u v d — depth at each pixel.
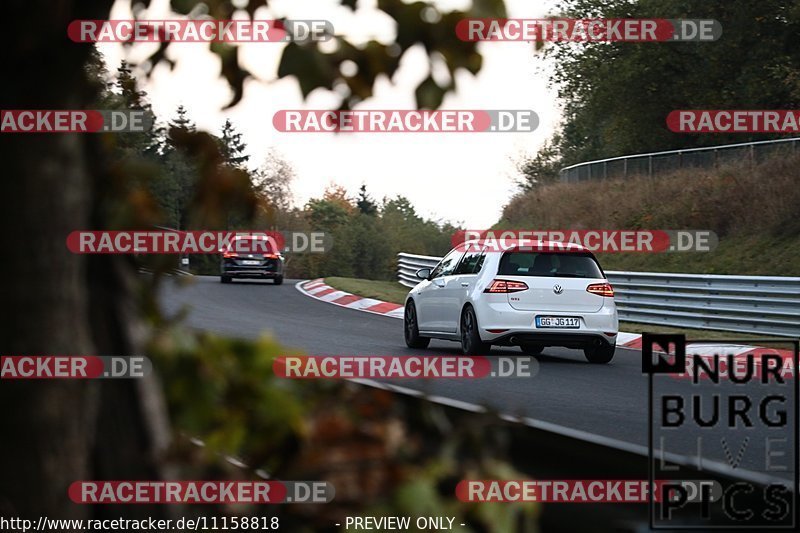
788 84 123.19
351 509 6.78
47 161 6.79
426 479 6.71
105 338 7.10
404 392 10.37
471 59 6.84
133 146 7.61
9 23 6.66
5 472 6.74
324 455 6.95
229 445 7.02
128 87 7.54
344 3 6.95
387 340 58.97
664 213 102.75
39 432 6.77
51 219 6.80
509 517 6.77
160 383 7.17
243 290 107.94
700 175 106.06
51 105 6.80
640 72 140.25
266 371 7.27
